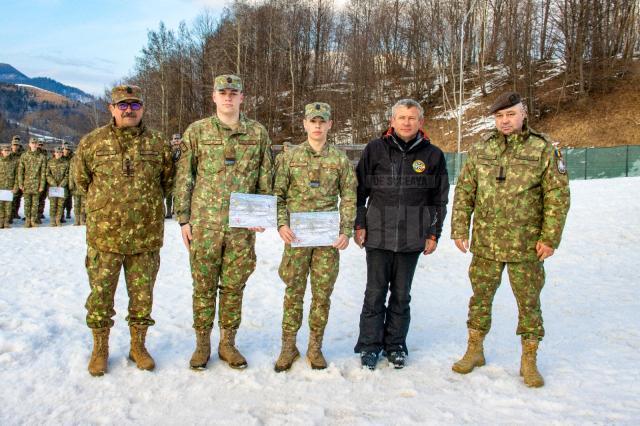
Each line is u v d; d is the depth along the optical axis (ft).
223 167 13.69
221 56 176.76
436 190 14.80
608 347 14.98
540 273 13.29
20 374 12.97
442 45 168.96
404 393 12.50
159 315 18.51
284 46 188.75
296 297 14.21
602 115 124.77
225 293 14.06
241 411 11.49
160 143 13.91
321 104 14.11
